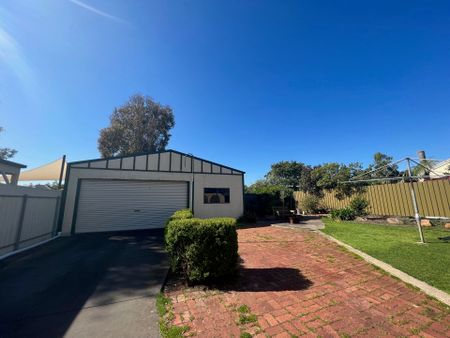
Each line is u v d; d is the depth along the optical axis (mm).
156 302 3340
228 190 13992
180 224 4078
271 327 2596
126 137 25547
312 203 17172
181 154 13172
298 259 5398
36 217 8016
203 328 2602
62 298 3475
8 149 20594
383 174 21438
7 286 3971
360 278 4090
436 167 14992
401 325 2586
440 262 4586
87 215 10922
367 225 10164
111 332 2559
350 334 2426
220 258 3994
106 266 5203
